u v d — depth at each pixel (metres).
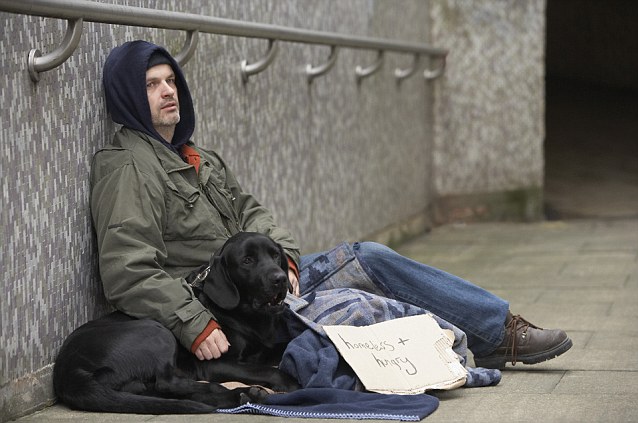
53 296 7.54
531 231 18.69
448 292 8.35
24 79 7.14
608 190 22.45
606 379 8.29
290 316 7.89
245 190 11.03
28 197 7.20
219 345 7.45
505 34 19.80
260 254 7.53
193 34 9.05
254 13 11.48
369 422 6.83
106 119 8.32
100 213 7.74
